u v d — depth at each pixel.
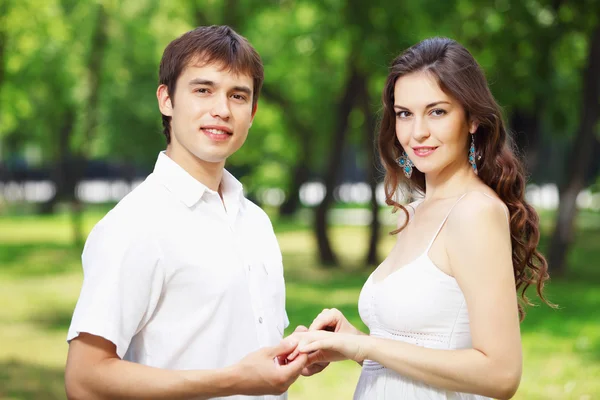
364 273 15.88
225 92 2.66
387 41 13.88
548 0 13.77
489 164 2.88
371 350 2.62
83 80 24.09
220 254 2.65
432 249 2.77
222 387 2.41
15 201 45.41
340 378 7.60
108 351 2.45
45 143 32.81
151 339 2.57
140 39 22.45
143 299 2.52
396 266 2.89
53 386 7.31
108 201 43.06
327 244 17.17
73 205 22.33
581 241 22.41
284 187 24.92
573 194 14.56
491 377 2.52
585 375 7.51
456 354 2.56
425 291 2.74
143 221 2.55
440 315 2.72
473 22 14.04
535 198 35.16
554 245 14.66
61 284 15.11
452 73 2.73
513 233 2.88
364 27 14.18
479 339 2.56
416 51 2.82
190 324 2.57
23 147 36.50
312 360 2.74
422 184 3.23
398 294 2.79
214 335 2.59
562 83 15.34
